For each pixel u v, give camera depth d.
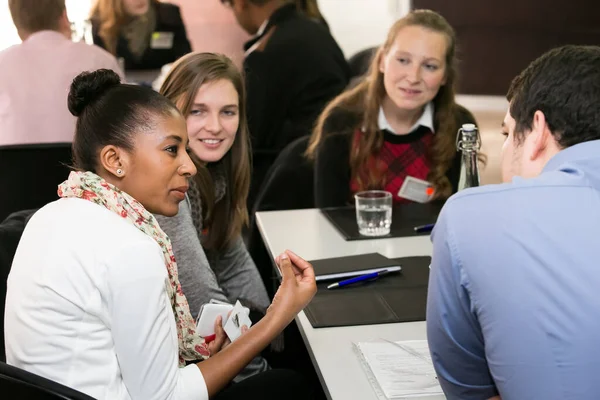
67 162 2.58
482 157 2.68
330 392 1.16
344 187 2.42
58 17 3.09
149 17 4.41
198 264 1.67
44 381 0.99
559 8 5.96
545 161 1.04
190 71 1.85
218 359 1.26
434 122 2.39
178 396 1.17
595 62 1.00
